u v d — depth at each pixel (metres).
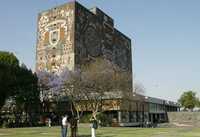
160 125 85.06
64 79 71.56
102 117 70.50
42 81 74.75
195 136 32.25
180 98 144.00
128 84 73.69
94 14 93.44
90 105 71.19
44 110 76.19
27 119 72.75
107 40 98.88
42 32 90.50
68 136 30.66
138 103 90.19
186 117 99.44
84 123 67.94
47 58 87.75
